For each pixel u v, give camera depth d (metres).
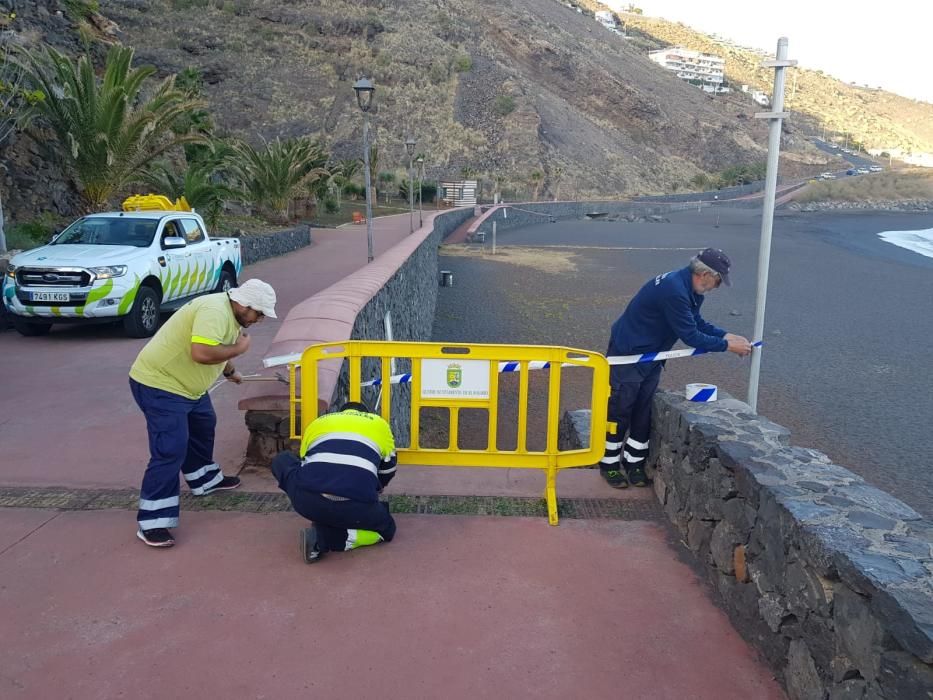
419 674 2.96
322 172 32.97
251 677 2.92
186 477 4.50
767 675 3.02
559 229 52.59
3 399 6.73
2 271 10.32
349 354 4.43
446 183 66.44
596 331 17.64
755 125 155.88
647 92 138.25
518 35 124.44
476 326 18.30
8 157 15.66
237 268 13.74
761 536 3.13
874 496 2.99
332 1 102.69
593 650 3.16
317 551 3.77
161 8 90.75
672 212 80.06
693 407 4.37
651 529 4.36
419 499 4.70
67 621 3.26
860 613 2.35
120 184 17.09
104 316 9.45
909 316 19.81
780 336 16.91
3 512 4.32
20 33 19.34
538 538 4.19
